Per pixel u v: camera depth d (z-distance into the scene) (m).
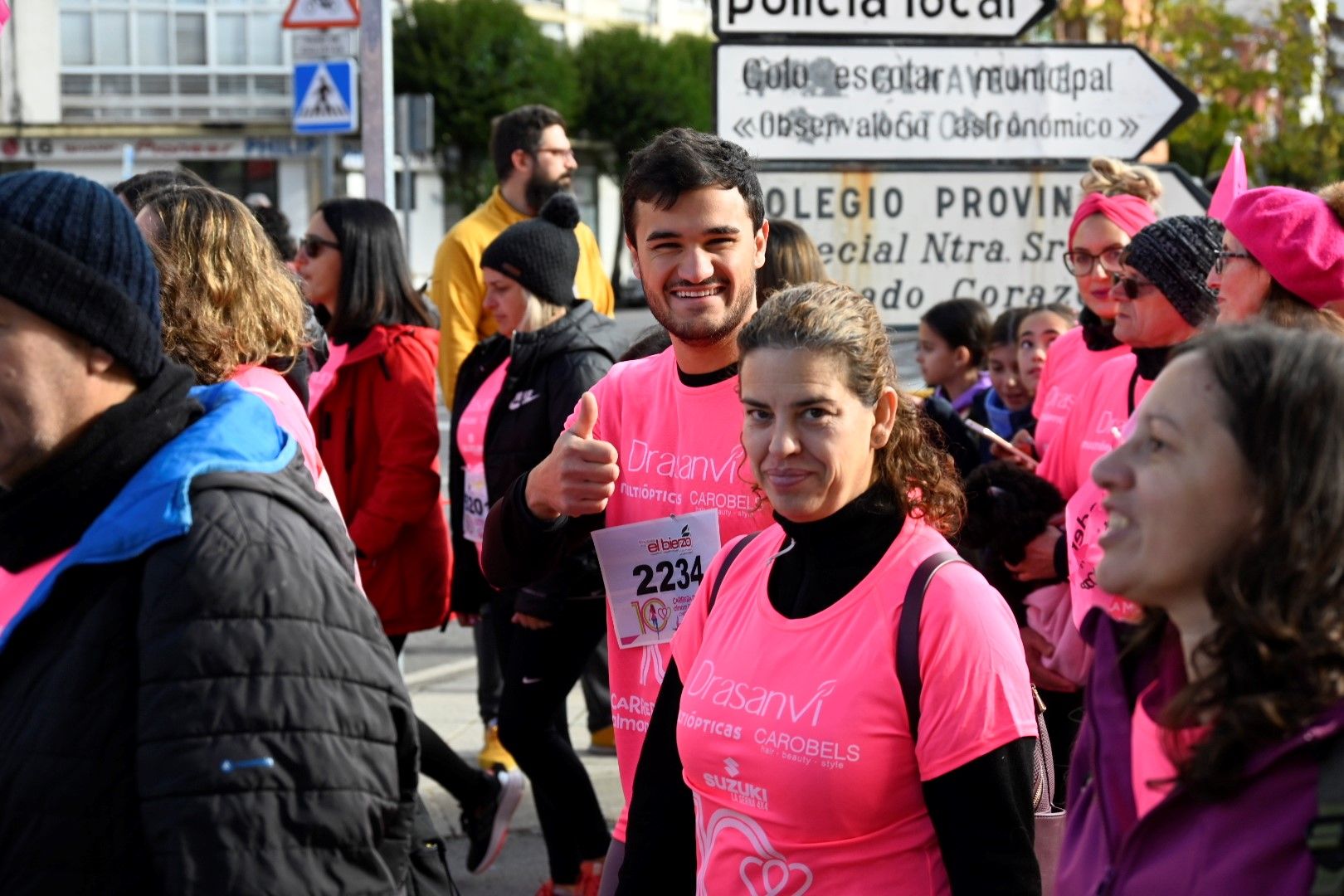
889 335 2.43
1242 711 1.44
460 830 5.07
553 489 2.86
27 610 1.82
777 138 5.85
